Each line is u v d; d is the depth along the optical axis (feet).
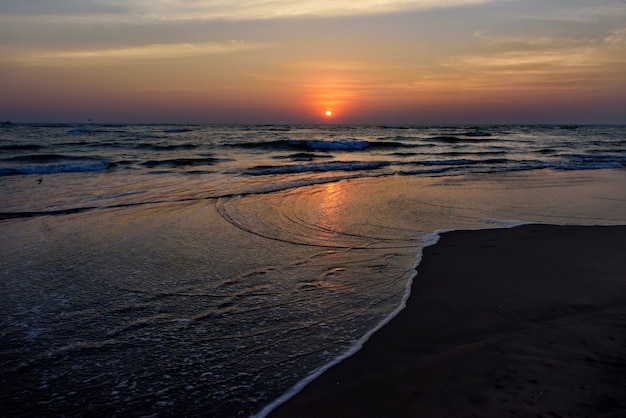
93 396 9.65
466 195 35.04
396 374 10.37
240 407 9.29
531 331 12.28
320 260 18.92
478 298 14.92
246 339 12.14
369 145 98.12
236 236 22.43
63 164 48.78
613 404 8.75
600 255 19.71
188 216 26.48
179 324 12.94
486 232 23.66
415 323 13.07
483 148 97.71
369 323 13.12
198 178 42.70
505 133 200.75
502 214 28.27
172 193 33.71
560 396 9.13
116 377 10.36
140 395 9.71
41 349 11.47
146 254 19.27
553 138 151.74
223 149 87.30
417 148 96.73
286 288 15.74
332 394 9.66
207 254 19.42
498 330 12.48
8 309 13.67
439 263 18.62
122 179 41.34
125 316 13.39
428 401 9.27
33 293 14.90
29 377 10.29
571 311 13.64
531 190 37.81
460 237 22.66
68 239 21.29
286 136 146.41
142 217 25.98
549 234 23.25
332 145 93.40
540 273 17.37
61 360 11.00
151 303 14.34
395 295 15.23
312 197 33.30
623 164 61.72
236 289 15.58
